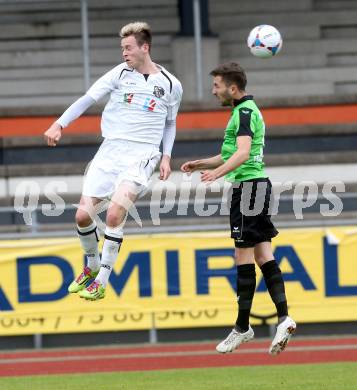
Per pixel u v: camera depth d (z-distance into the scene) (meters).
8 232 41.47
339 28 62.09
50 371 32.78
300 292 38.19
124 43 25.14
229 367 32.50
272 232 26.34
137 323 38.00
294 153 52.03
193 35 58.62
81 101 25.12
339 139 52.19
